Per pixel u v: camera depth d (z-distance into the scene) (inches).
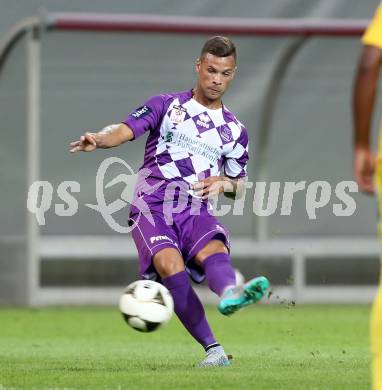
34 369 1178.6
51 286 2694.4
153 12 2709.2
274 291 2682.1
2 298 2500.0
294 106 2768.2
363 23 2332.7
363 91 724.0
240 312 2401.6
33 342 1689.2
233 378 1047.0
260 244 2672.2
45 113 2655.0
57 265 2694.4
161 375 1080.2
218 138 1151.6
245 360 1286.9
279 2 2755.9
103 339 1760.6
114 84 2674.7
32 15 2662.4
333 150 2785.4
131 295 1070.4
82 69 2659.9
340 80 2763.3
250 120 2741.1
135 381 1032.8
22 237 2481.5
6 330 1941.4
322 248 2699.3
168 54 2677.2
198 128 1145.4
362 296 2691.9
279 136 2770.7
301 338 1758.1
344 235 2807.6
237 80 2731.3
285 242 2682.1
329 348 1541.6
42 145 2657.5
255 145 2753.4
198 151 1143.6
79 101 2667.3
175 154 1138.7
